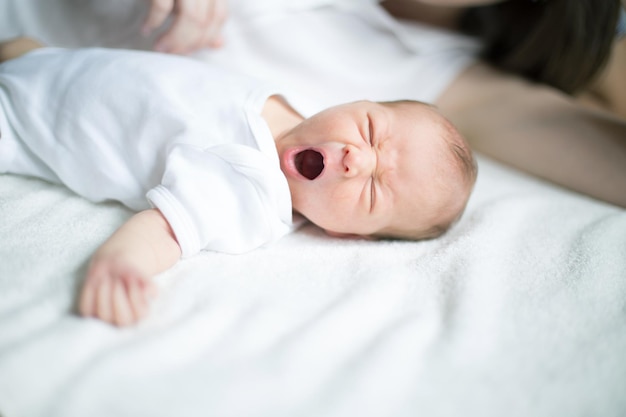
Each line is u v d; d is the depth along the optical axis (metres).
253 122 1.03
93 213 1.01
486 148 1.59
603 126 1.48
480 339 0.80
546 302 0.92
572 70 1.66
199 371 0.67
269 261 0.96
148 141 1.03
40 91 1.08
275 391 0.66
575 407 0.72
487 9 1.72
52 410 0.61
